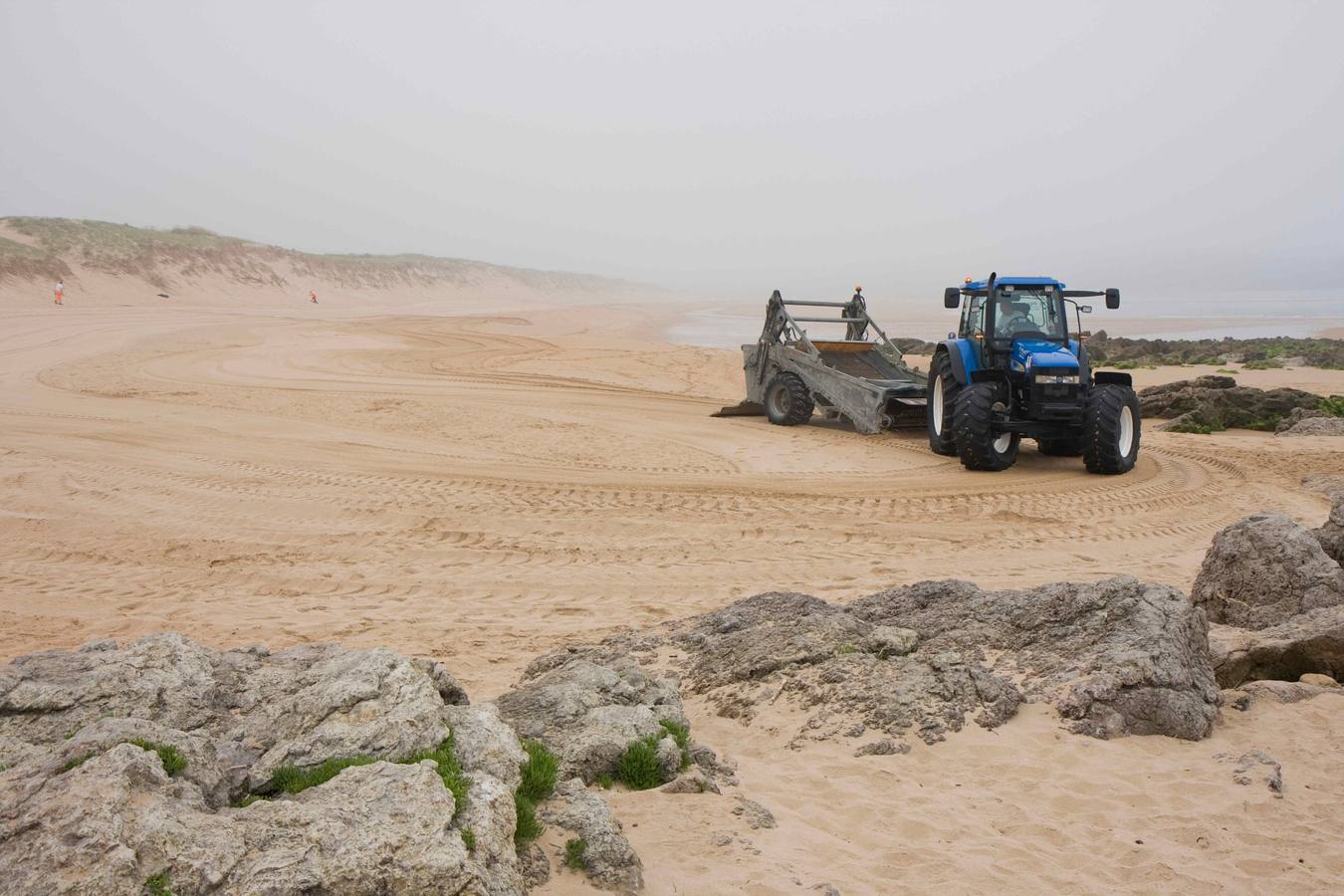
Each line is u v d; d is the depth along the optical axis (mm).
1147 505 12453
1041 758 5090
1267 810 4613
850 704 5629
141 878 2852
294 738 3926
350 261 89188
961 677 5715
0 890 2750
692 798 4625
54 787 3088
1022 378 14375
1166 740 5344
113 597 8883
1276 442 17391
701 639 7062
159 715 4129
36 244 60781
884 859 4180
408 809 3242
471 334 39906
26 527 11258
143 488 13195
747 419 19719
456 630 7973
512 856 3383
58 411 19812
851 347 19594
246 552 10367
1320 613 6582
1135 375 27922
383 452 16047
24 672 4352
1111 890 3990
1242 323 62438
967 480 14008
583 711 5164
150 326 38688
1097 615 6082
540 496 12875
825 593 8781
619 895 3686
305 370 27688
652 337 47906
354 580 9414
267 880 2928
